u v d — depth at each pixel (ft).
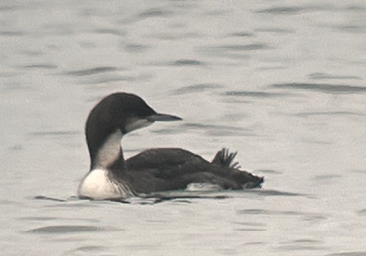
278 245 43.98
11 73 80.84
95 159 50.42
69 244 44.37
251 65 83.51
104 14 103.14
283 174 54.19
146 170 50.42
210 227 45.98
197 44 91.15
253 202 49.11
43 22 99.81
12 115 68.13
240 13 103.19
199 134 63.93
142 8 105.50
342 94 74.28
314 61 84.28
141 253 43.34
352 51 87.61
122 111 50.31
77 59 85.30
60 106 70.74
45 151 59.36
